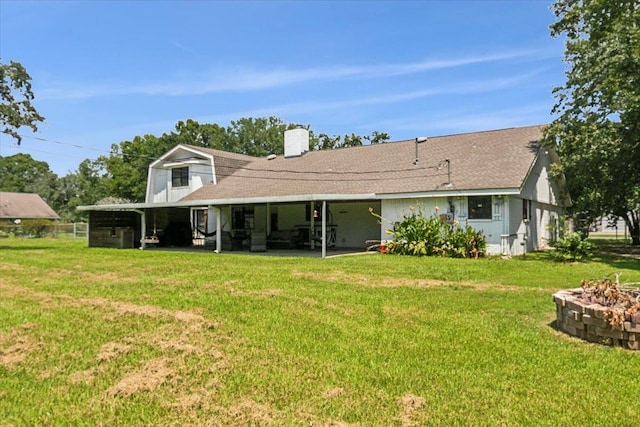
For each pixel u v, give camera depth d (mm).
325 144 45969
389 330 5027
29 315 5758
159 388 3506
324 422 2949
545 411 3072
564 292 5363
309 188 17484
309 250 17969
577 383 3527
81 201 58562
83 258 13969
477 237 13641
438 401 3240
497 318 5566
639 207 20562
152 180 25484
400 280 8664
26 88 19297
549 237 19578
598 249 18797
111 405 3232
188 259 13414
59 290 7723
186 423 2957
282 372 3803
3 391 3471
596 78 14211
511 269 10406
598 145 15797
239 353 4277
